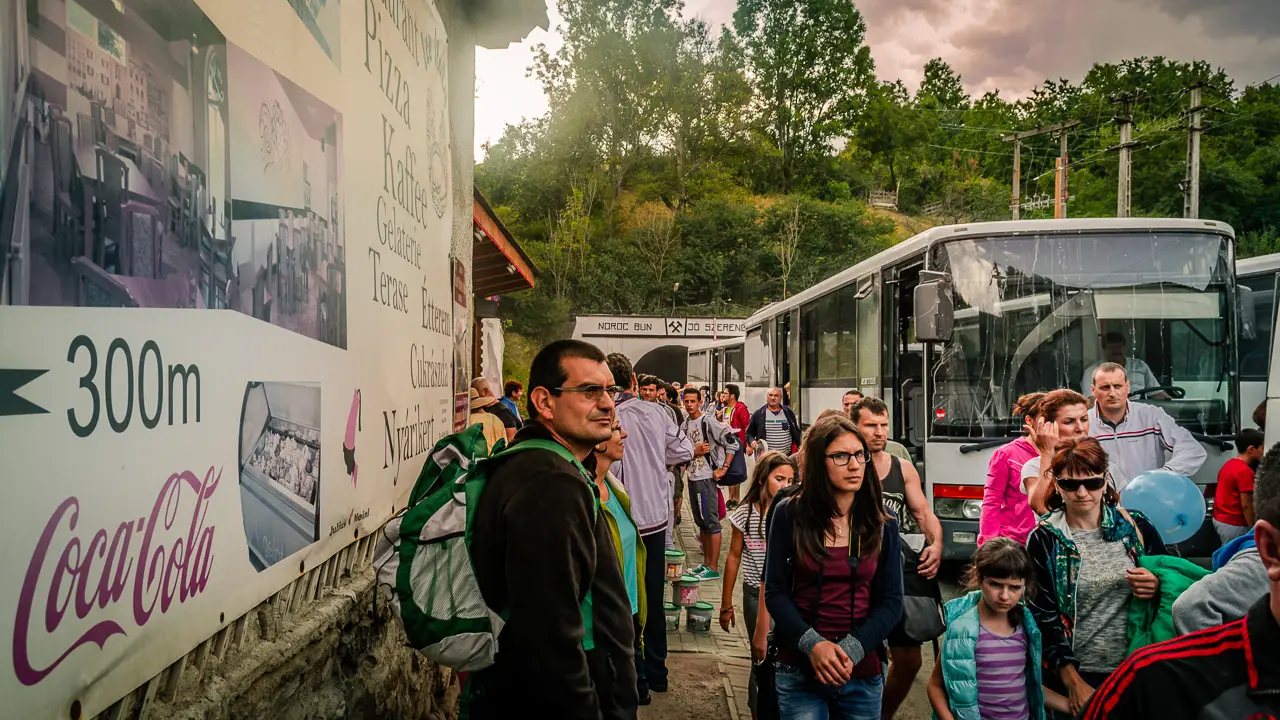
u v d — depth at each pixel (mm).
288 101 2510
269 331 2330
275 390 2369
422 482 2504
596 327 42156
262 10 2322
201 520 1921
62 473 1429
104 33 1583
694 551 10570
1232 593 2564
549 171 82375
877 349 10570
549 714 2160
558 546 2180
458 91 5961
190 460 1866
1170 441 6129
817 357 14117
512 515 2205
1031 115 99875
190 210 1895
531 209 81500
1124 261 8422
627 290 69812
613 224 81375
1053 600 3736
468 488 2311
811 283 71312
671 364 42312
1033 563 3752
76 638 1471
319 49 2795
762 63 102438
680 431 5992
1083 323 8305
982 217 84312
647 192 86375
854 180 97812
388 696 3760
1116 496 3832
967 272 8414
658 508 5680
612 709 2363
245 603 2176
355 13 3223
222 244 2051
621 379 5883
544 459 2344
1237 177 61000
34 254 1367
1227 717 1398
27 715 1342
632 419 5758
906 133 104375
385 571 2338
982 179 93125
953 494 8164
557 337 58844
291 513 2496
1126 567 3701
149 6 1743
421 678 4516
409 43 4125
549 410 2645
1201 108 31125
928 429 8328
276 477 2377
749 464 16688
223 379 2037
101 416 1537
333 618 2863
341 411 2992
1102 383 6160
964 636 3699
